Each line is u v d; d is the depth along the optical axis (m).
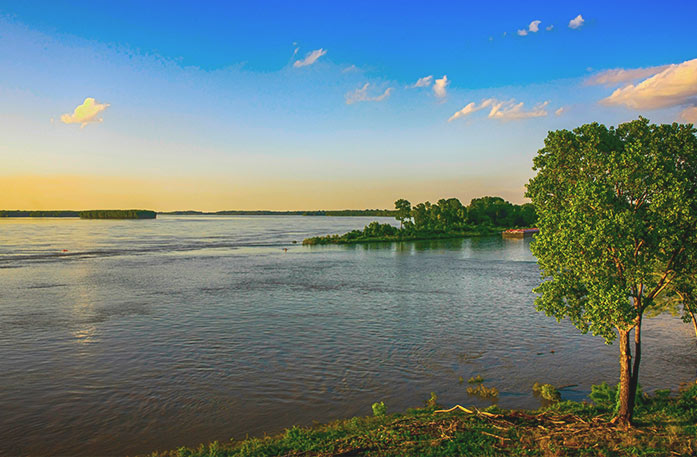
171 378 31.97
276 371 33.38
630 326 19.14
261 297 60.66
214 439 23.69
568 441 19.03
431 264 98.25
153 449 22.69
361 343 40.16
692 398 24.86
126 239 173.62
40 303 56.12
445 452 18.77
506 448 18.98
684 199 17.38
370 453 19.12
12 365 34.25
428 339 41.44
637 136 19.84
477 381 31.59
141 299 58.94
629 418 20.48
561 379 31.95
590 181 19.34
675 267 18.77
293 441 21.19
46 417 26.08
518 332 43.75
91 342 39.97
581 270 18.62
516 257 113.06
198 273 82.94
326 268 91.19
